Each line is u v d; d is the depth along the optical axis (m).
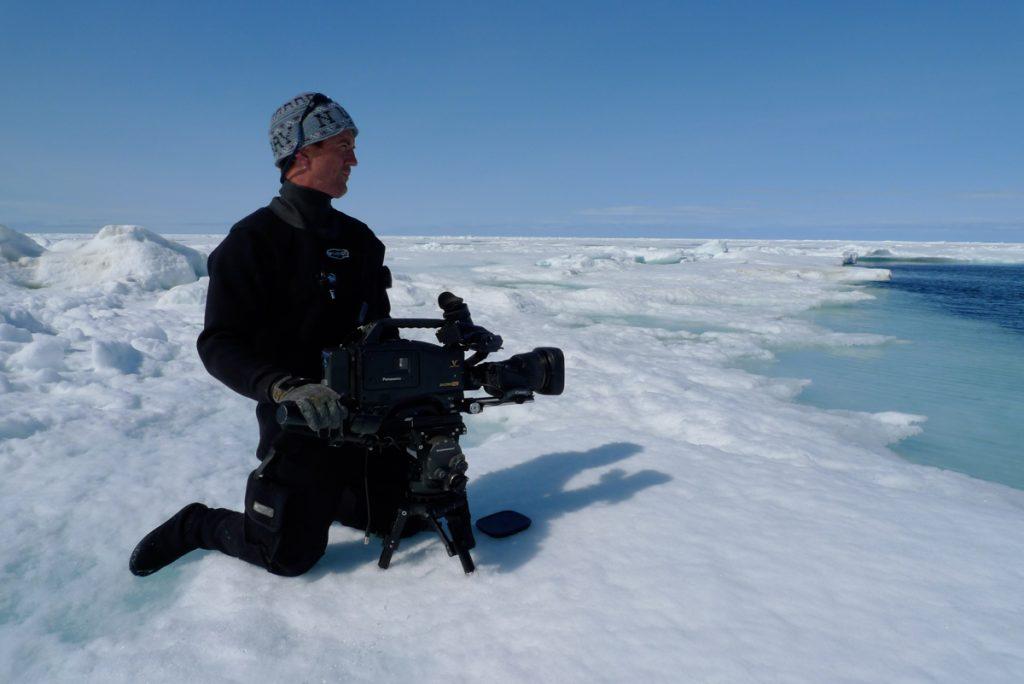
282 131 1.48
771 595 1.44
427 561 1.63
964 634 1.29
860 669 1.17
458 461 1.44
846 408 4.16
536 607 1.41
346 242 1.60
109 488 2.20
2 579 1.65
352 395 1.36
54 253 10.06
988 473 2.95
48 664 1.29
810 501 2.03
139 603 1.56
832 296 12.89
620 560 1.62
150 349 4.65
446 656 1.25
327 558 1.66
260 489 1.45
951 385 4.89
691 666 1.19
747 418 3.29
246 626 1.34
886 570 1.56
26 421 2.79
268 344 1.49
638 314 9.70
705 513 1.92
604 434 2.81
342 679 1.18
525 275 17.25
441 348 1.49
